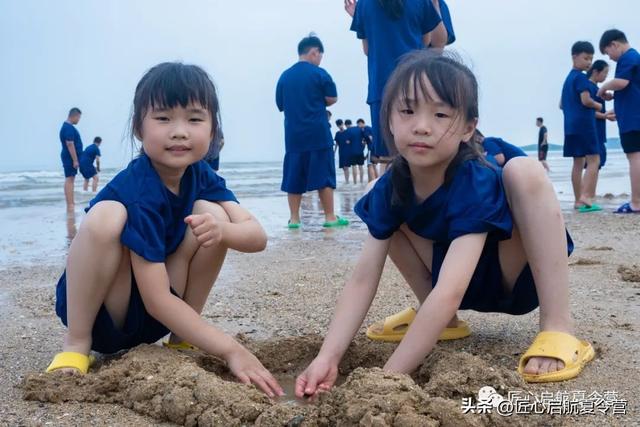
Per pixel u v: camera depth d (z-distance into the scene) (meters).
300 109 6.76
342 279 3.88
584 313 2.84
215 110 2.28
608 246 4.84
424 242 2.30
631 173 7.25
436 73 2.02
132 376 1.98
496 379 1.85
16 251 5.62
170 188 2.28
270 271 4.21
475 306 2.41
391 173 2.20
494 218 2.06
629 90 7.05
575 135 7.70
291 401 2.05
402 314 2.55
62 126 10.05
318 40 6.87
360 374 1.78
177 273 2.32
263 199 11.45
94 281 2.15
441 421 1.61
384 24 4.61
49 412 1.86
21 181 23.44
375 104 4.70
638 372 2.08
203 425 1.75
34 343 2.65
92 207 2.17
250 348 2.48
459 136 2.06
